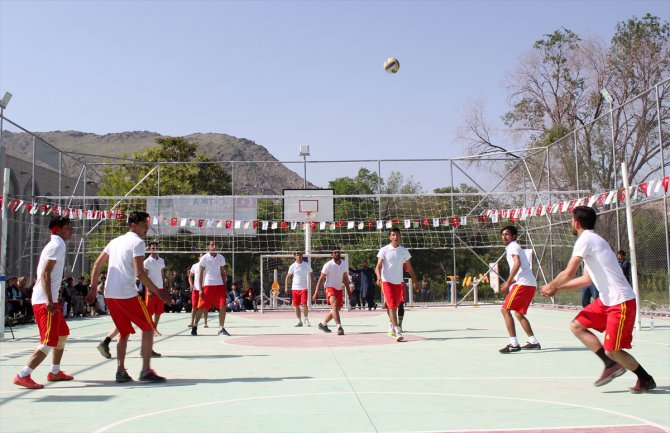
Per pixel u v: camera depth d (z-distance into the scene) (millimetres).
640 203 17562
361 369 7789
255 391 6297
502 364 8172
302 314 22469
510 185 29219
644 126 18156
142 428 4703
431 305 26500
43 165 25438
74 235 25969
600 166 20625
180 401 5809
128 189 38312
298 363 8438
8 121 19547
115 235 28609
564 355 9062
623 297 5824
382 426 4672
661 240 16734
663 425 4609
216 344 11281
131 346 11203
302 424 4770
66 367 8336
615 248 19406
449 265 32500
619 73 34906
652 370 7465
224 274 13336
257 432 4531
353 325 16172
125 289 6906
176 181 39469
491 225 29141
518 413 5109
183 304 25375
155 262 12422
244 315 22438
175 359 9094
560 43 36906
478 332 13297
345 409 5336
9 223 20656
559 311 21516
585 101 36406
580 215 6176
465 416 5000
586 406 5375
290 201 26281
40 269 6863
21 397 6094
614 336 5840
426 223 24094
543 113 37531
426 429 4555
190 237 29375
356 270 26359
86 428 4730
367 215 31906
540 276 25516
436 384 6613
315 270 30141
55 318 6809
